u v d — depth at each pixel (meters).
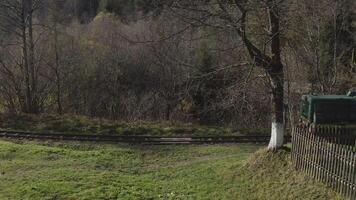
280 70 21.20
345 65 39.06
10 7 37.00
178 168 23.55
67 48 44.91
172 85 43.56
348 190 15.95
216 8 19.52
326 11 34.31
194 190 19.80
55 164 23.09
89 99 44.69
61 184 18.81
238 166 21.73
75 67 44.75
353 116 21.62
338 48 38.00
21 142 28.05
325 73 36.75
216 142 29.22
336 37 35.53
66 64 43.97
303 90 36.53
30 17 38.31
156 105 43.44
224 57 32.50
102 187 18.86
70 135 29.48
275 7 19.34
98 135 29.48
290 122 36.25
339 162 16.50
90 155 25.47
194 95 42.25
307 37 33.22
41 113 38.19
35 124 32.69
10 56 42.25
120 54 46.47
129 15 55.25
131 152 26.58
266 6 19.16
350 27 39.66
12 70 41.50
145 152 26.80
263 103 37.84
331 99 21.64
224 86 36.97
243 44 20.97
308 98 22.16
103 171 21.94
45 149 25.67
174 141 28.97
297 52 34.31
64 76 43.81
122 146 27.91
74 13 62.19
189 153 26.77
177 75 43.00
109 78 45.47
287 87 35.53
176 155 26.44
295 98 36.59
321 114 21.56
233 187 19.89
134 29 48.75
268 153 21.14
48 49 43.22
